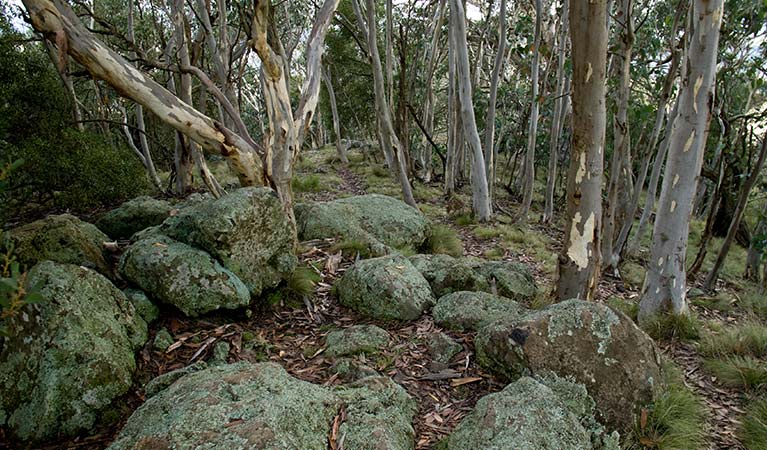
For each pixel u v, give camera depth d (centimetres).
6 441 232
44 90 680
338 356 332
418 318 398
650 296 484
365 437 222
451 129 1264
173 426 195
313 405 229
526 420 227
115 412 256
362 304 409
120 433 212
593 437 246
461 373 320
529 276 516
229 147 459
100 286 300
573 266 412
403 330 378
